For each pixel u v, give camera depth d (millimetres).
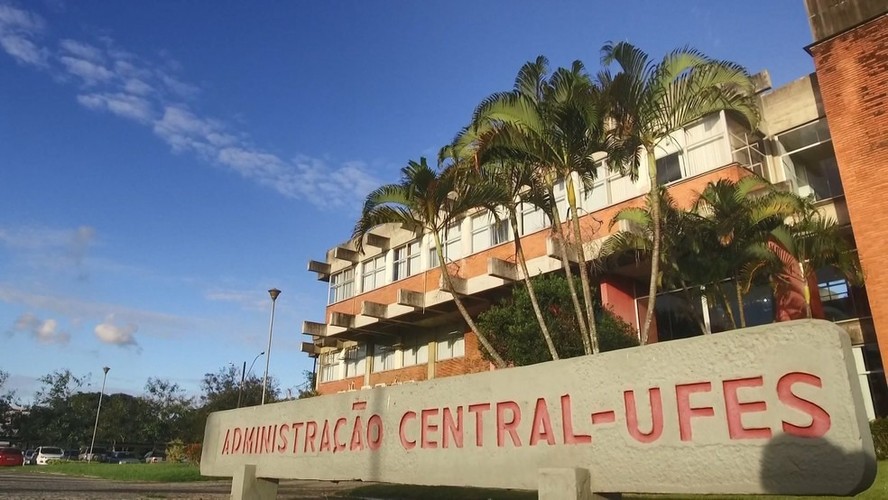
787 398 3232
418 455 5145
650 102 10781
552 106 11086
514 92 11359
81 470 25188
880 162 13828
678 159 16984
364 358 29453
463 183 12297
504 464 4484
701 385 3594
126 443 67375
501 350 15883
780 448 3193
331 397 6336
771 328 3381
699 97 10969
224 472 7562
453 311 23781
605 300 17469
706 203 14070
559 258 16312
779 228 13664
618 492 3918
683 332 17547
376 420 5676
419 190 12406
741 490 3295
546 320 15156
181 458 33344
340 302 29438
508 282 19812
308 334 28594
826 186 17000
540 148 11289
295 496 12523
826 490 2996
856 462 2912
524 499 10430
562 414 4230
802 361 3219
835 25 15258
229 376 52312
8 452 38000
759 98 18188
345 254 29375
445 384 5109
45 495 13266
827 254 13555
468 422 4832
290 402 6891
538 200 12992
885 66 14234
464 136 12750
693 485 3484
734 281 15148
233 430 7715
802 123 17234
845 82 14812
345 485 15258
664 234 13953
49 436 65188
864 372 15219
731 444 3383
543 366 4445
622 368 3988
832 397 3070
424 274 24047
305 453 6418
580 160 11633
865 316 15500
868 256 13586
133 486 16891
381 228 28422
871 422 12836
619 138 11680
